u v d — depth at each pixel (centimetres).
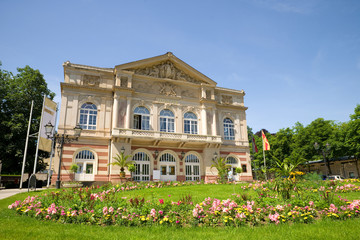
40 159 3238
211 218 805
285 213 835
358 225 744
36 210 895
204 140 3069
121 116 2767
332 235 649
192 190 1675
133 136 2698
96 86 2825
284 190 1084
